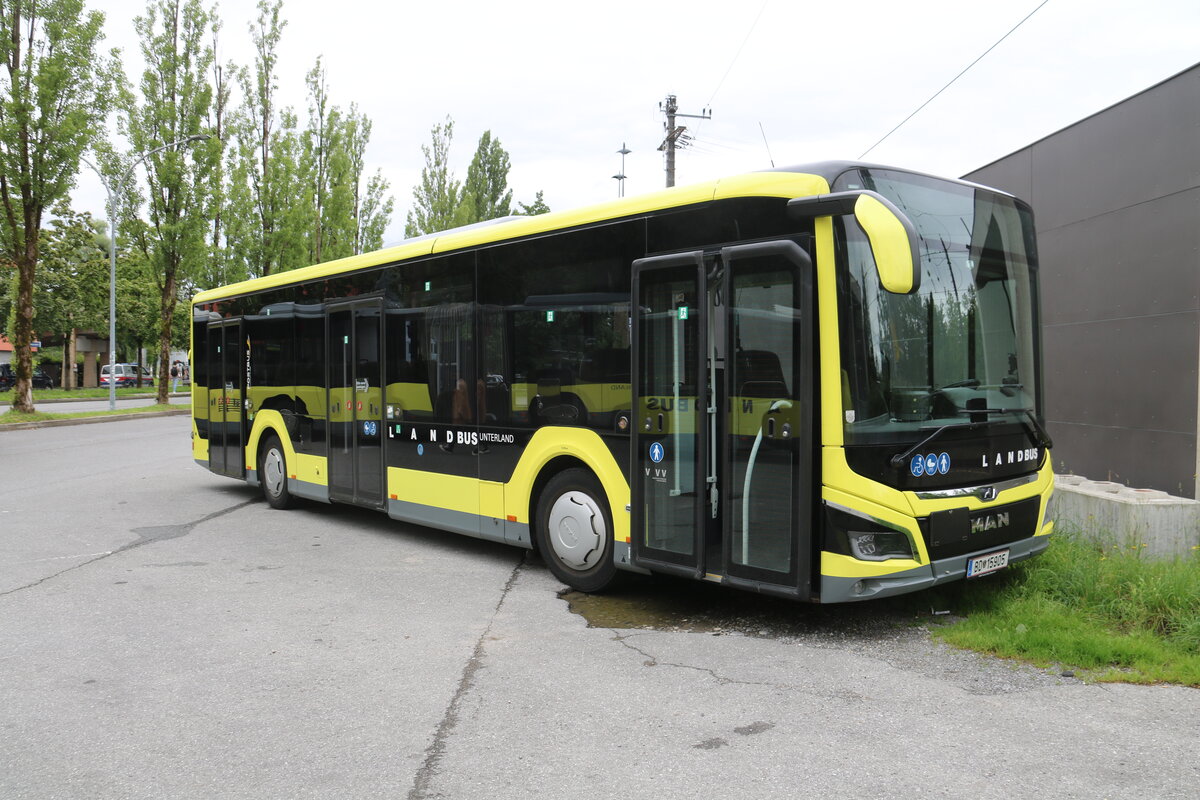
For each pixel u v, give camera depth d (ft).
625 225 19.36
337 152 117.19
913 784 10.86
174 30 94.68
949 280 17.17
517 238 22.20
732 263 16.98
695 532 17.63
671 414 18.10
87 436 68.28
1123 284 28.76
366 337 28.04
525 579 22.44
